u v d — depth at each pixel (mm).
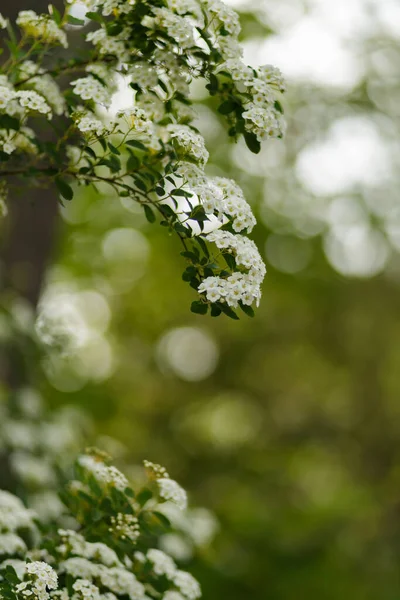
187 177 2283
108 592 2592
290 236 14070
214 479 14922
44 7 4852
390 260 15320
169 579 2670
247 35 9102
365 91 11648
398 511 11555
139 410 15195
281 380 16812
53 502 3863
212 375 16672
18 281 5879
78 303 14992
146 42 2520
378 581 10016
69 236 12875
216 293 2105
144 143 2512
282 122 2496
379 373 16062
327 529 10133
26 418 4758
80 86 2463
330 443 16188
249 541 9336
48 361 5125
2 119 2438
